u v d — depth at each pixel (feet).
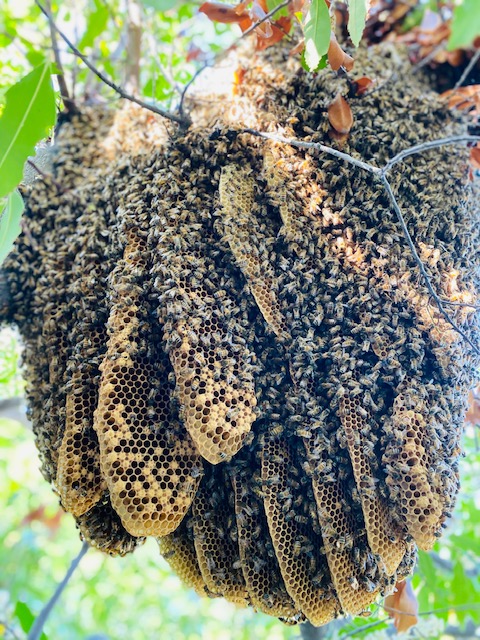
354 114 1.10
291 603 1.00
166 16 1.59
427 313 0.98
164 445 0.93
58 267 1.15
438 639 1.55
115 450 0.91
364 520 0.94
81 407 1.00
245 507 0.97
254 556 0.98
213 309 0.97
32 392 1.14
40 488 2.75
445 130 1.16
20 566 2.94
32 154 0.91
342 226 1.03
